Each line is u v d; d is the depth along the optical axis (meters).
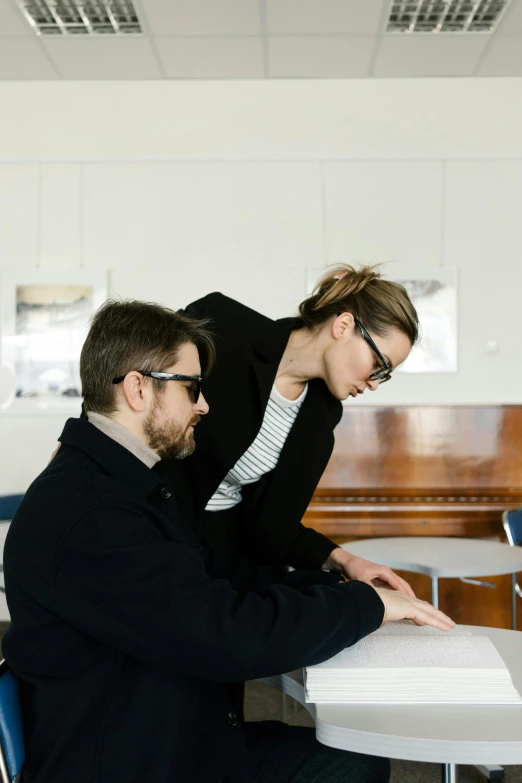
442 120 4.04
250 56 3.78
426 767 2.31
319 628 0.99
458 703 1.01
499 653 1.20
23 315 4.05
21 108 4.12
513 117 4.01
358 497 3.28
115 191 4.09
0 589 3.61
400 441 3.30
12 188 4.10
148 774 0.93
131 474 1.03
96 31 3.55
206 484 1.46
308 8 3.30
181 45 3.66
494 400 3.96
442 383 3.96
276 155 4.05
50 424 4.03
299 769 1.19
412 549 2.58
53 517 0.94
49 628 0.95
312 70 3.94
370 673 1.07
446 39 3.59
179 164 4.07
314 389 1.57
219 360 1.54
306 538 1.54
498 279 3.97
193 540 1.25
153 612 0.90
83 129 4.11
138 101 4.10
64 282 4.05
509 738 0.90
